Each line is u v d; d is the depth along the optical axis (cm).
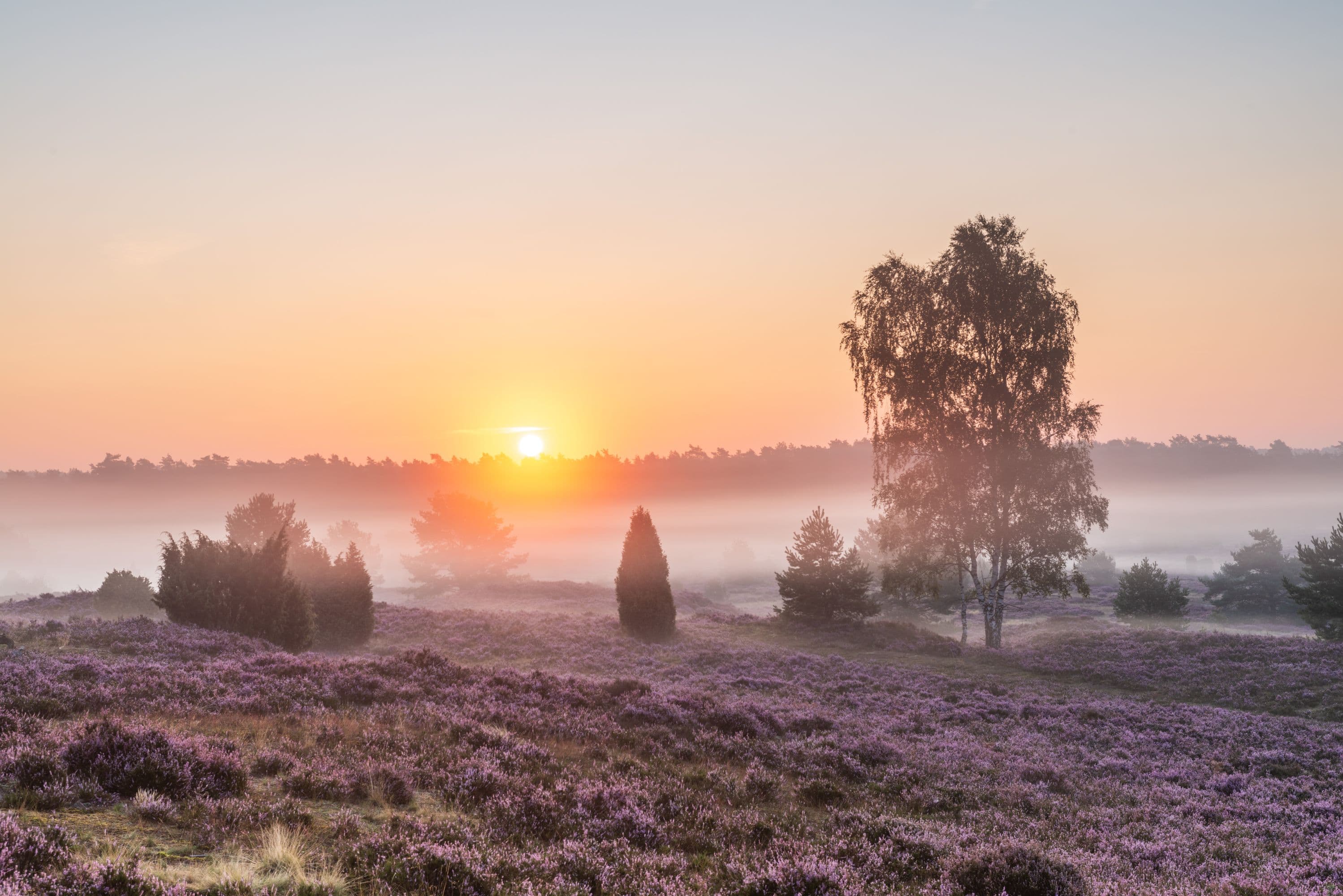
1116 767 1731
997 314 3950
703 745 1570
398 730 1306
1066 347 3928
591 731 1523
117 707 1257
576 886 714
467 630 3656
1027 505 3897
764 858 873
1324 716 2338
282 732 1212
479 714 1556
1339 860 1091
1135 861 1098
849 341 4272
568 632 3741
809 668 3066
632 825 954
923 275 4184
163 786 815
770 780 1304
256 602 2578
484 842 806
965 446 4031
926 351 4044
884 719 2170
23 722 1037
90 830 688
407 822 833
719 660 3188
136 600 3397
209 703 1362
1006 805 1372
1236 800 1485
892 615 6041
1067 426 3938
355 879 665
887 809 1272
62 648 1958
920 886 847
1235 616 6912
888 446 4247
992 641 3975
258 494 3856
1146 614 5791
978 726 2148
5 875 531
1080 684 2997
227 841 707
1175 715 2314
